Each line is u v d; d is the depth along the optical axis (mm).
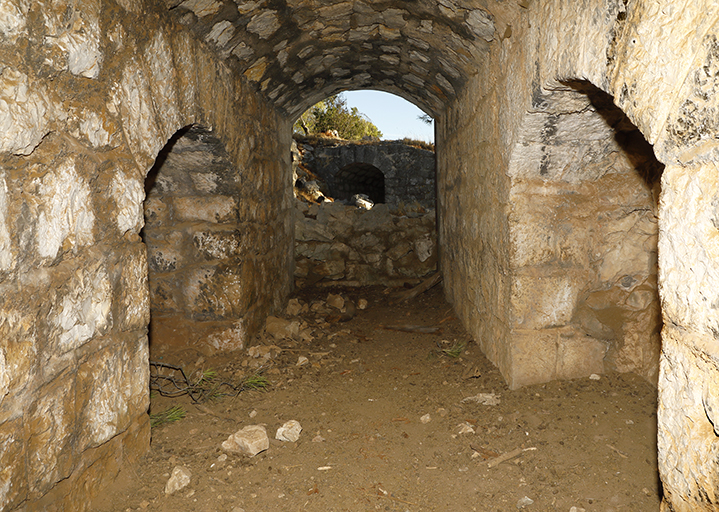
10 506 1421
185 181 3537
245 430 2473
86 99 1764
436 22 3197
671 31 1209
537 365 2996
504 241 3004
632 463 2207
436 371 3482
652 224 2846
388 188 12406
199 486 2121
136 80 2107
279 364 3652
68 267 1682
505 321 3084
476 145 3619
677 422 1276
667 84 1231
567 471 2174
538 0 2221
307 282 6293
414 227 6391
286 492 2098
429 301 5359
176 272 3635
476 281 3814
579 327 2992
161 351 3654
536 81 2254
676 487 1297
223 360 3621
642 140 2617
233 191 3623
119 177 1990
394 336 4387
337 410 2916
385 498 2049
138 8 2104
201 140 3113
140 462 2225
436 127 5730
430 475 2209
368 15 3400
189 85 2646
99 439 1890
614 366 3037
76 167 1712
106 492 1957
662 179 1290
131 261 2096
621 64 1460
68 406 1692
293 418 2809
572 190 2883
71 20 1645
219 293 3652
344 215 6441
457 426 2615
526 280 2916
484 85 3291
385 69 4613
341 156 12375
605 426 2525
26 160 1466
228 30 2922
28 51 1447
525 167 2781
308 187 9945
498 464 2258
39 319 1534
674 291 1255
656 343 2941
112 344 1973
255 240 4133
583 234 2908
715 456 1132
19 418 1452
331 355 3918
